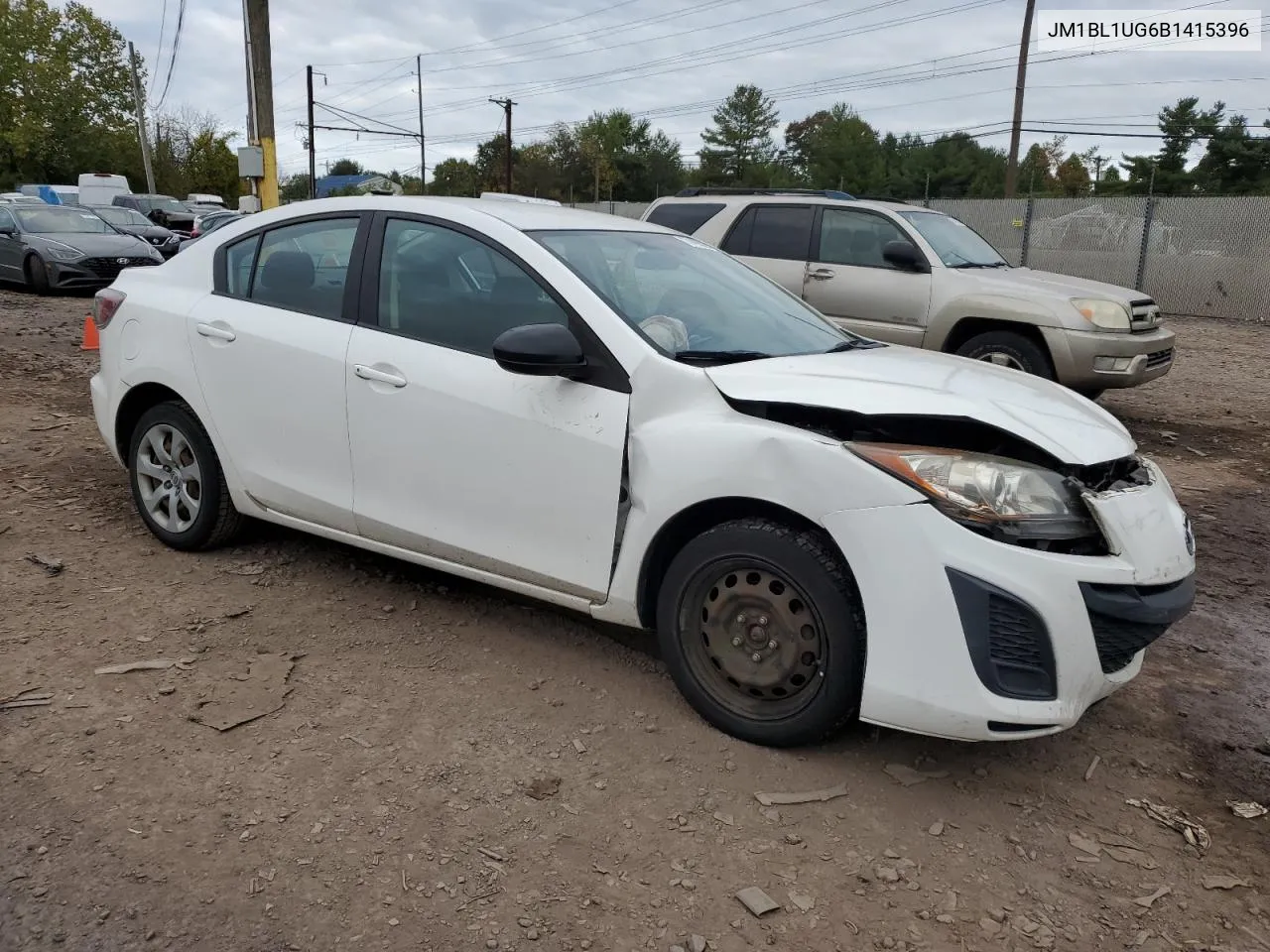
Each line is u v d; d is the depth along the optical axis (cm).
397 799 287
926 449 292
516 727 328
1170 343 847
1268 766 327
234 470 431
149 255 1688
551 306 348
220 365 426
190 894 246
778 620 307
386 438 378
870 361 357
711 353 343
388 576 446
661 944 238
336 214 412
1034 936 246
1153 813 298
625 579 332
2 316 1316
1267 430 861
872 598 285
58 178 5441
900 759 319
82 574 432
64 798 280
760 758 314
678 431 317
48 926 234
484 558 363
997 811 296
